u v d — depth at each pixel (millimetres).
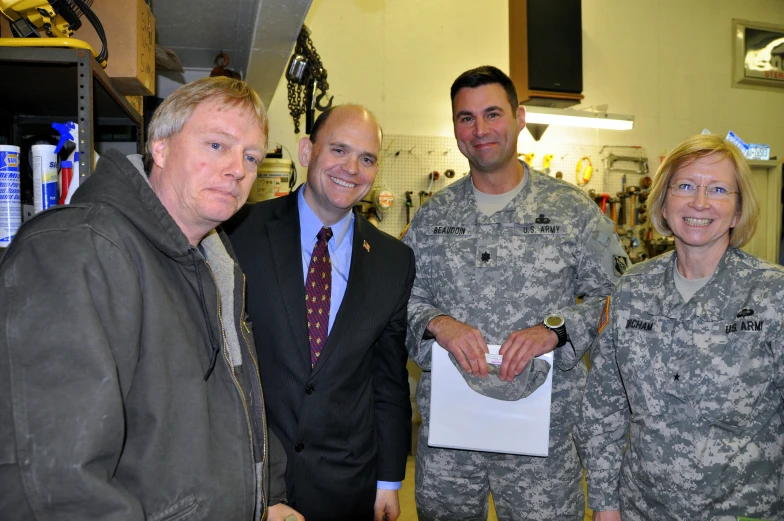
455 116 1882
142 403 882
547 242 1826
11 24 1464
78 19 1604
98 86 1617
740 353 1248
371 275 1612
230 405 1028
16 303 778
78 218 847
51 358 765
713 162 1297
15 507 748
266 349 1466
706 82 5098
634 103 4914
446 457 1839
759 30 5211
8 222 1367
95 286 817
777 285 1249
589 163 4586
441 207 2000
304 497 1450
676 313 1343
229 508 962
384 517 1672
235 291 1183
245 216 1589
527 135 4617
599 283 1820
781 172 4691
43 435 748
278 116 4160
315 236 1591
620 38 4898
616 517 1449
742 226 1322
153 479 872
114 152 964
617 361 1441
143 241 934
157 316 906
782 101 5312
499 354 1668
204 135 979
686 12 5055
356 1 4320
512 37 4391
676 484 1275
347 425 1521
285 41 2586
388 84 4359
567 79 4223
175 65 2994
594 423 1494
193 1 2559
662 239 4574
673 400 1312
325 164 1502
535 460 1768
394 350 1707
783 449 1257
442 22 4461
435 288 1938
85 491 752
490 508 2939
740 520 1183
